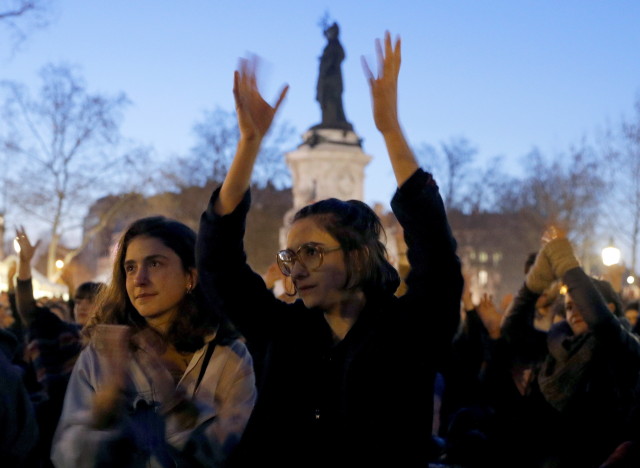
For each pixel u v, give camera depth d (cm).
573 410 538
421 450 306
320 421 310
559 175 5312
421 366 309
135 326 378
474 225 7300
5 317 1096
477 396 730
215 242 337
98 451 325
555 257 517
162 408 350
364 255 320
